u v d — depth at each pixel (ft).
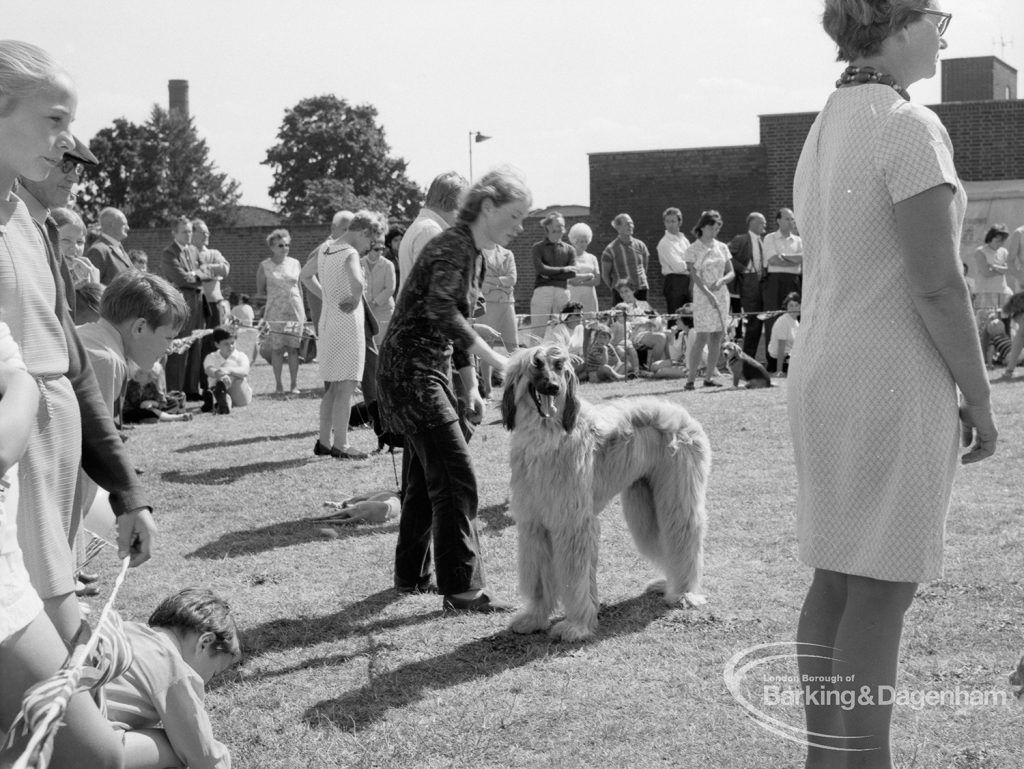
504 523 22.12
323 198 213.46
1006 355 48.91
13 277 8.75
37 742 6.12
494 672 14.39
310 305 43.86
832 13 10.04
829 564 9.75
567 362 15.21
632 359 49.98
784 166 83.15
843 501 9.66
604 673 14.24
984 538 19.83
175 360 44.16
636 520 17.47
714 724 12.59
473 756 11.93
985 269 53.36
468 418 18.66
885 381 9.41
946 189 9.13
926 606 16.15
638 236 85.97
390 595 17.80
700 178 84.48
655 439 16.75
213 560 19.95
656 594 17.48
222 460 29.43
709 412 35.65
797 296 50.21
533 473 15.40
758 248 53.31
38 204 12.30
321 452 29.45
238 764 11.87
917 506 9.39
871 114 9.55
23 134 8.43
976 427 9.61
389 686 13.98
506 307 38.47
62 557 8.93
